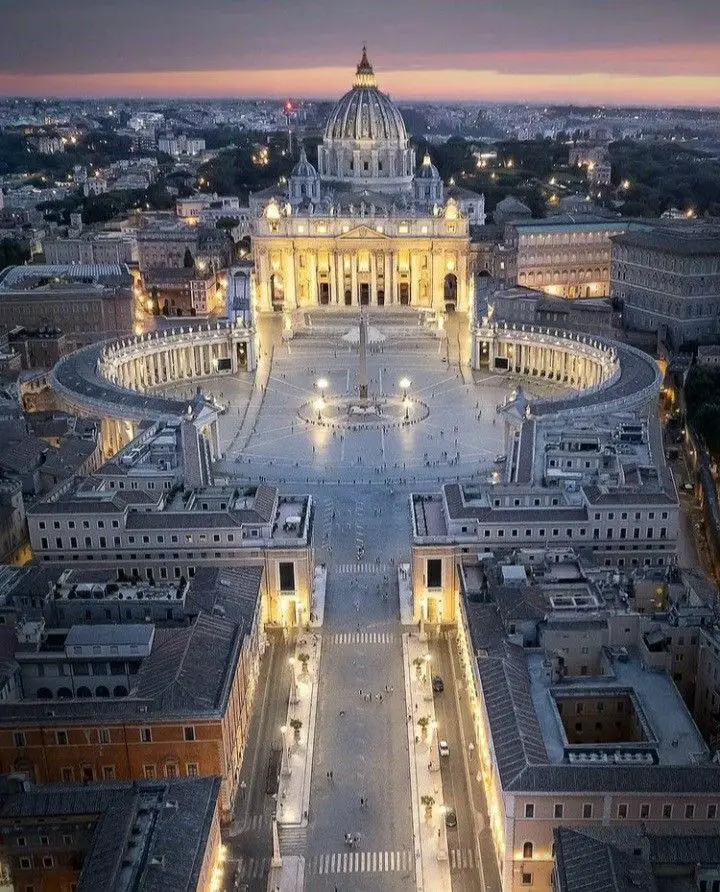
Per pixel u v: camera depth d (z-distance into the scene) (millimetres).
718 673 140125
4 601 159875
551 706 133625
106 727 131125
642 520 179500
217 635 147125
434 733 147500
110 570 175250
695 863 105000
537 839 117750
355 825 131375
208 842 111125
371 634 176375
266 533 178625
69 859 114750
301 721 152000
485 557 172000
